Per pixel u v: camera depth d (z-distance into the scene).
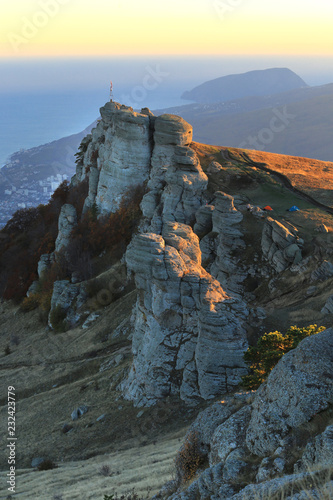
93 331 70.12
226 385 39.28
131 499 21.67
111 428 42.19
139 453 34.69
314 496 9.06
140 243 43.50
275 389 15.29
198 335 41.28
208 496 14.41
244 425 16.55
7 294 111.31
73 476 33.38
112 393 48.59
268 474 12.90
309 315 47.03
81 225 104.25
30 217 139.88
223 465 15.08
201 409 38.84
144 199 88.69
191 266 43.97
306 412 13.90
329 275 55.09
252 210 75.31
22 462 42.25
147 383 43.22
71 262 95.50
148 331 44.25
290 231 67.19
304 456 12.35
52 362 67.12
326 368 14.37
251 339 41.59
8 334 90.75
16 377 65.81
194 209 82.56
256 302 60.31
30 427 49.19
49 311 86.06
